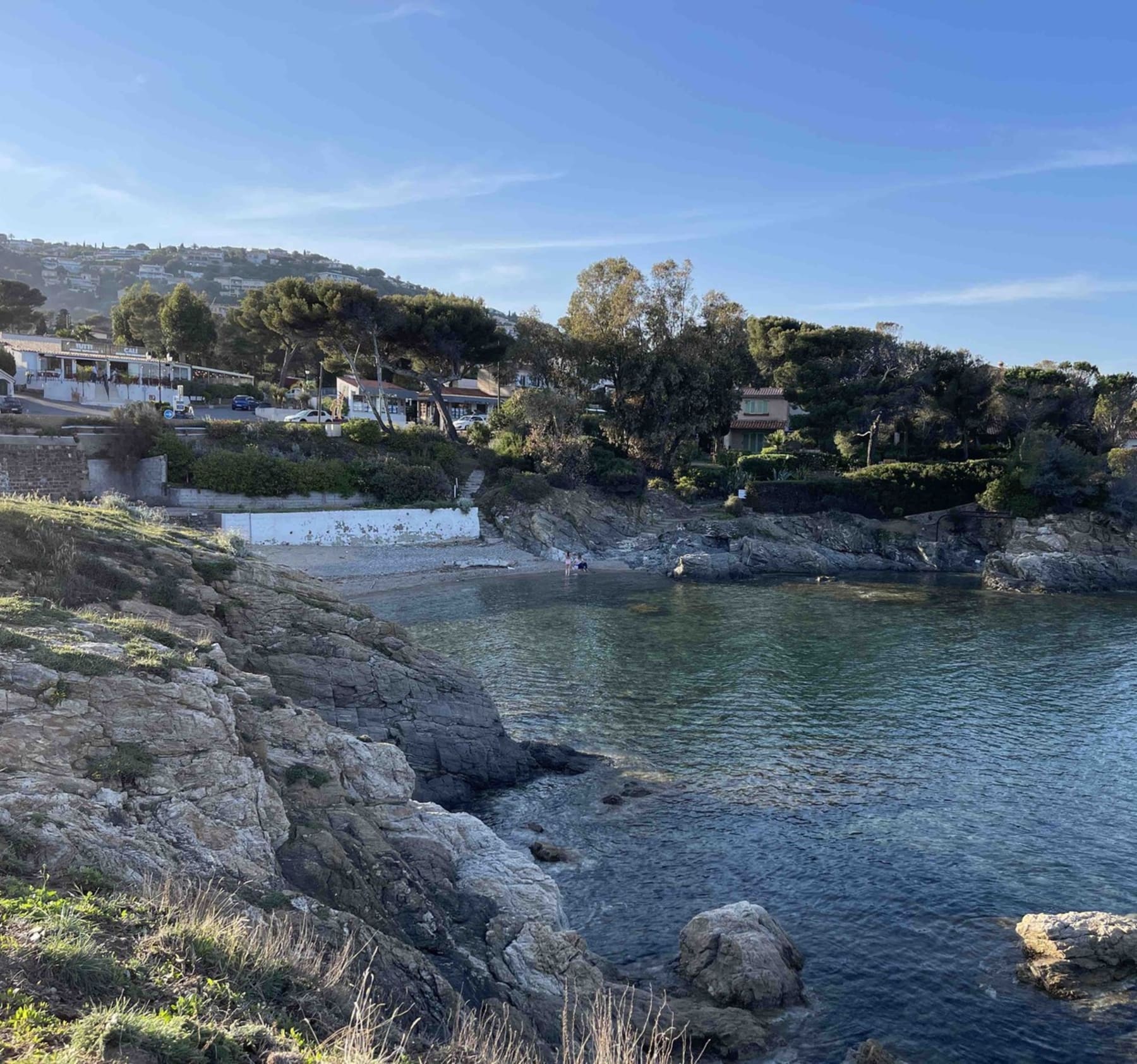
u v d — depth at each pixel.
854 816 28.64
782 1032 18.09
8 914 10.48
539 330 100.75
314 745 22.00
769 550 84.94
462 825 22.31
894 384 102.44
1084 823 28.14
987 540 90.94
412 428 91.56
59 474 65.19
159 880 13.89
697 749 34.75
